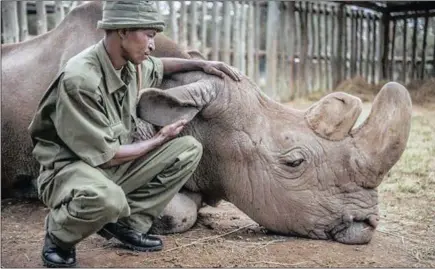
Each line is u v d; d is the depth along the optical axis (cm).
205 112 384
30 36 926
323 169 369
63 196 313
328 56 1355
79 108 316
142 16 325
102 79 328
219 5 1138
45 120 330
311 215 372
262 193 379
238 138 382
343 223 369
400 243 376
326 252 352
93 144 318
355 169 364
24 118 484
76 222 311
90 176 314
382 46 1427
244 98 388
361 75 1420
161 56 454
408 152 627
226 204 486
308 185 371
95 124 319
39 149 334
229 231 399
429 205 468
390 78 1429
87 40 478
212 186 403
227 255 347
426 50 1409
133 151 337
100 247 365
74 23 495
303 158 370
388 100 361
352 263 335
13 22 832
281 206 376
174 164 356
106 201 308
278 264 333
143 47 330
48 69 489
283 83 1257
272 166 376
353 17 1388
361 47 1410
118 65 333
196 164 365
